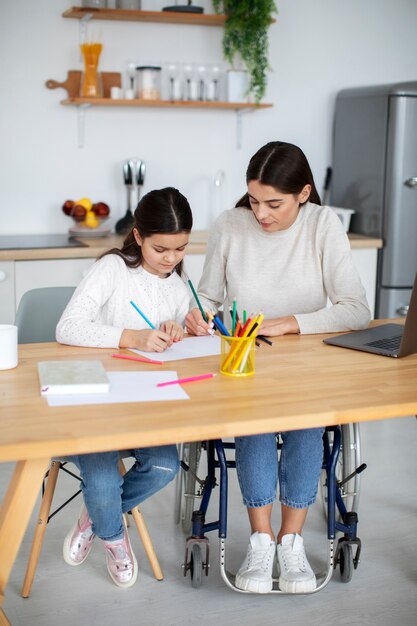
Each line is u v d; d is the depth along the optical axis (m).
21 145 4.08
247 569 2.11
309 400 1.77
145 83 4.04
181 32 4.21
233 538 2.62
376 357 2.16
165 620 2.15
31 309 2.49
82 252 3.70
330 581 2.36
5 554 1.71
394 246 4.18
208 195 4.45
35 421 1.60
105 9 3.88
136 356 2.10
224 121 4.39
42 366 1.91
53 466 2.22
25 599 2.24
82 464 2.00
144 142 4.28
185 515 2.59
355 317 2.46
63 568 2.41
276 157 2.34
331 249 2.54
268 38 4.38
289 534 2.16
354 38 4.54
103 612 2.18
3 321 3.67
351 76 4.57
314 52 4.48
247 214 2.62
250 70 4.27
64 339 2.20
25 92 4.04
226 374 1.96
